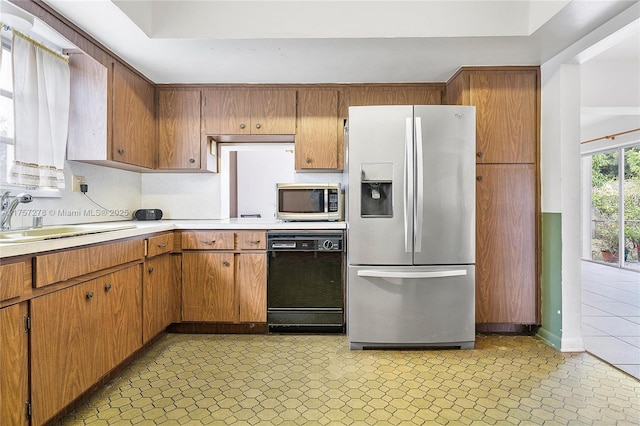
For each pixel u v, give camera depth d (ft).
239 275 9.22
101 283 6.22
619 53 11.16
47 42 7.22
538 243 9.16
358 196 8.30
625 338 9.25
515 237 9.16
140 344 7.57
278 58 8.60
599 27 7.23
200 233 9.19
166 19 7.57
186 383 6.81
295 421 5.64
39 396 4.84
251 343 8.82
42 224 7.31
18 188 6.93
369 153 8.27
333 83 10.27
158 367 7.48
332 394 6.44
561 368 7.48
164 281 8.73
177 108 10.29
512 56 8.58
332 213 9.78
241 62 8.80
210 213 11.41
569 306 8.43
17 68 6.30
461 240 8.32
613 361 7.84
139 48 8.02
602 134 18.88
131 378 6.99
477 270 9.16
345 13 7.61
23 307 4.61
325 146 10.28
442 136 8.25
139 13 7.13
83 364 5.74
